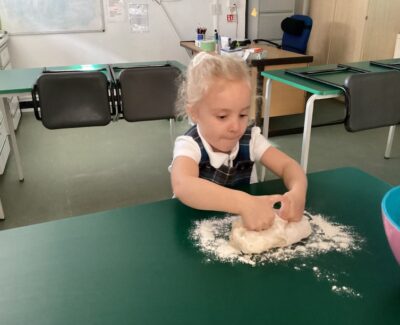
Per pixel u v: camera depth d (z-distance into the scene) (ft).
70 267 2.14
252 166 3.42
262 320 1.73
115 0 13.47
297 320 1.73
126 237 2.41
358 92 6.05
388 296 1.87
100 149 10.42
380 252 2.22
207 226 2.53
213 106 2.62
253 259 2.17
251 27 15.15
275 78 7.36
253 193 2.95
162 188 8.25
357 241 2.32
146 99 7.18
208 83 2.60
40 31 13.16
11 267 2.15
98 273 2.08
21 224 6.98
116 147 10.55
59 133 11.68
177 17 14.30
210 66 2.66
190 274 2.06
